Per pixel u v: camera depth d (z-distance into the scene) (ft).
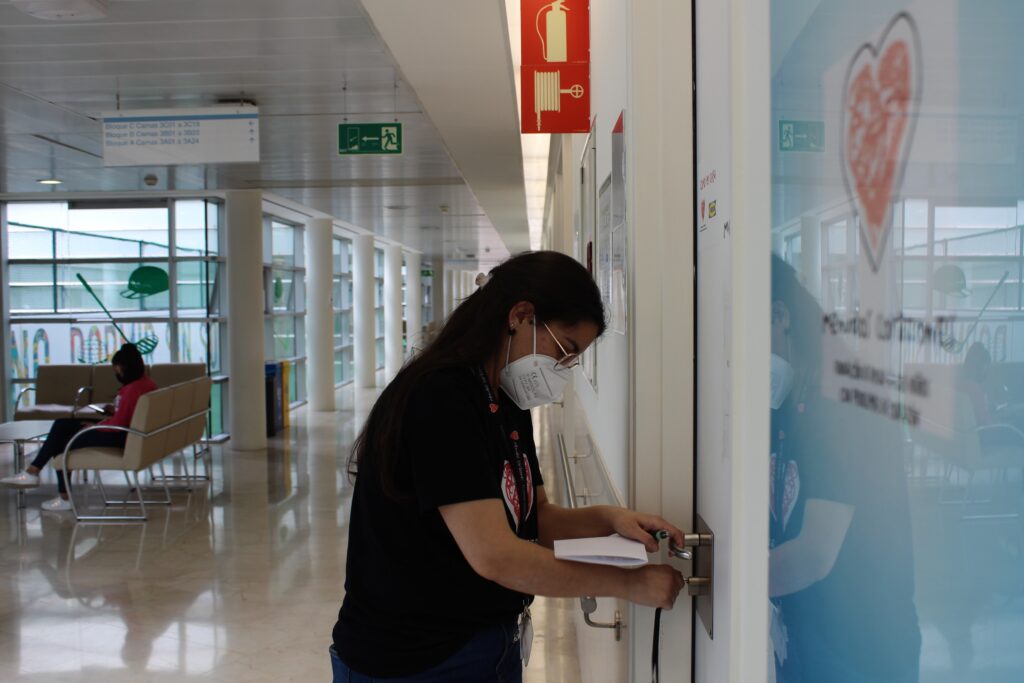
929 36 1.48
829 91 2.03
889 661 1.73
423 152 24.72
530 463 4.75
